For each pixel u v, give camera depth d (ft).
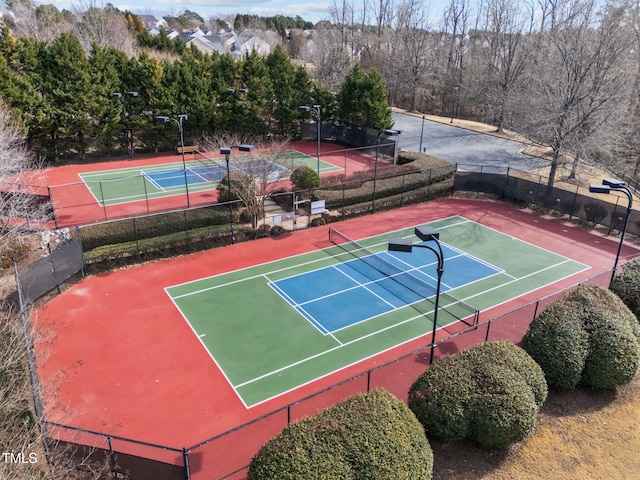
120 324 58.44
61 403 44.75
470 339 51.78
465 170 124.57
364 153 144.25
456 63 246.27
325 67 218.18
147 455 38.73
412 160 125.70
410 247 40.57
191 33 465.47
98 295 64.95
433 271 73.72
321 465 28.91
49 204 82.12
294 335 56.90
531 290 68.03
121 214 92.27
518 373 38.45
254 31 426.51
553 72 110.73
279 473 28.73
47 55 122.52
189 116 139.33
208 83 143.43
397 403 34.19
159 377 49.47
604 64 102.58
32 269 59.52
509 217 97.60
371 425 31.35
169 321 59.36
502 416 35.78
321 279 70.49
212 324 58.90
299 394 47.26
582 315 45.27
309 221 90.99
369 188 100.89
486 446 37.91
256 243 82.48
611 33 100.58
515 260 77.87
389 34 268.82
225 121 148.46
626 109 113.70
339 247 81.71
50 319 58.95
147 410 45.01
